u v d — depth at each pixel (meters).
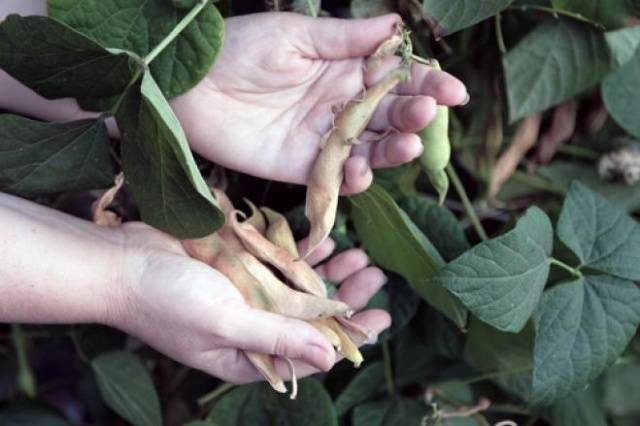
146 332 0.76
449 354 0.89
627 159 0.90
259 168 0.76
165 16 0.73
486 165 0.89
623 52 0.82
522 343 0.83
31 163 0.75
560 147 0.92
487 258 0.74
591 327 0.78
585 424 0.88
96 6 0.73
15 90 0.81
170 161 0.70
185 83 0.73
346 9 0.84
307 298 0.74
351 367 0.90
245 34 0.74
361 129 0.72
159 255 0.74
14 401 1.00
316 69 0.75
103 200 0.78
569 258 0.81
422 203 0.83
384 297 0.85
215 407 0.86
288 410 0.84
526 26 0.84
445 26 0.73
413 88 0.73
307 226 0.82
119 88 0.72
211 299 0.72
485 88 0.88
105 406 1.01
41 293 0.74
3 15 0.79
